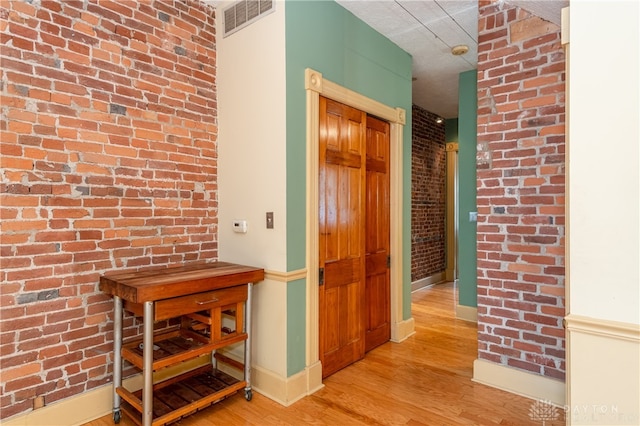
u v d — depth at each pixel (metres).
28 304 1.92
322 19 2.63
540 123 2.37
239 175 2.66
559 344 2.28
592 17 1.33
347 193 2.89
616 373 1.29
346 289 2.88
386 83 3.33
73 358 2.08
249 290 2.35
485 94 2.61
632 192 1.25
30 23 1.92
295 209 2.41
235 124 2.68
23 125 1.90
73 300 2.08
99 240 2.19
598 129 1.32
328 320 2.69
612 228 1.29
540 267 2.37
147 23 2.42
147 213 2.42
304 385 2.43
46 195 1.98
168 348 2.23
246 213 2.61
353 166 2.95
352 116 2.95
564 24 1.48
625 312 1.27
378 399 2.36
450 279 6.46
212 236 2.81
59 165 2.03
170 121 2.54
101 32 2.20
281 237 2.37
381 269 3.36
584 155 1.35
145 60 2.41
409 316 3.65
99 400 2.17
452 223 6.49
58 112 2.02
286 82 2.34
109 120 2.23
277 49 2.38
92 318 2.16
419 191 5.73
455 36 3.32
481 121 2.63
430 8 2.86
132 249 2.34
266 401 2.34
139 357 1.97
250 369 2.36
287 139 2.35
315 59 2.56
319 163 2.62
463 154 4.22
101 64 2.20
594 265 1.33
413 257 5.60
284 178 2.34
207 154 2.78
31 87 1.93
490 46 2.58
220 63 2.80
